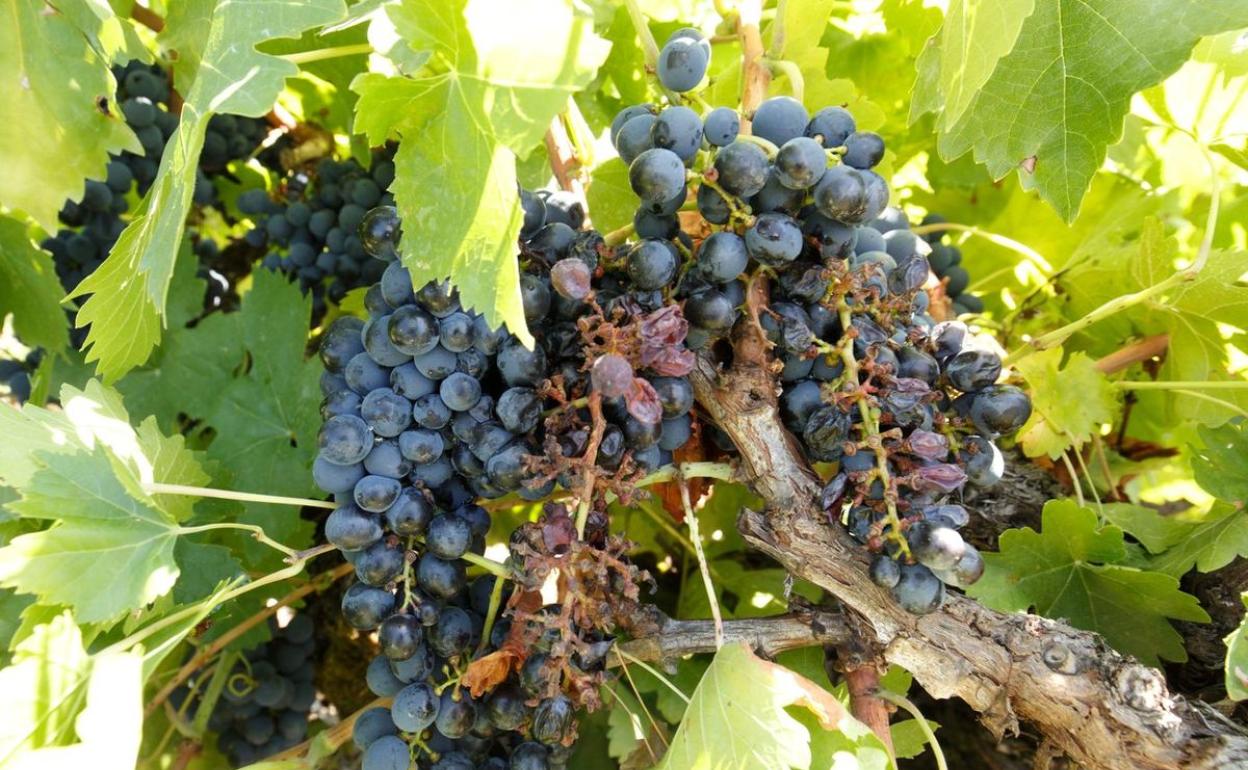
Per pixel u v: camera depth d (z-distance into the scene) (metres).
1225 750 0.24
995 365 0.27
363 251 0.48
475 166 0.24
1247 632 0.25
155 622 0.28
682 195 0.26
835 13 0.47
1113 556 0.30
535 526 0.25
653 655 0.29
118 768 0.22
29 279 0.44
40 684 0.23
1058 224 0.48
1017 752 0.39
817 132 0.27
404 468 0.26
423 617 0.27
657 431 0.26
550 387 0.26
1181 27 0.29
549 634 0.26
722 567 0.41
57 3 0.36
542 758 0.28
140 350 0.34
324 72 0.44
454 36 0.24
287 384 0.43
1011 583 0.31
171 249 0.28
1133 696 0.25
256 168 0.57
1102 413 0.37
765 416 0.28
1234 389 0.38
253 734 0.47
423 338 0.25
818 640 0.29
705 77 0.29
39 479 0.26
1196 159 0.46
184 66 0.37
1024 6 0.28
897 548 0.25
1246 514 0.31
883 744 0.26
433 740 0.29
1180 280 0.34
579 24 0.23
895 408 0.26
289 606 0.47
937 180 0.48
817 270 0.27
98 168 0.38
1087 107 0.31
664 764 0.26
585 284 0.25
